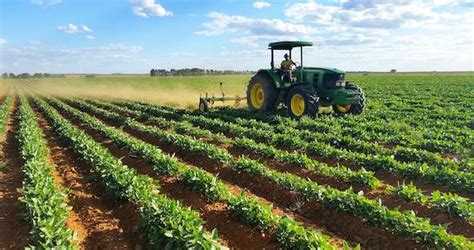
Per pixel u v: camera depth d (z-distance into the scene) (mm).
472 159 11047
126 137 14828
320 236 6414
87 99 42000
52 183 8898
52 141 16375
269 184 9781
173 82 68438
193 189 9250
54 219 6914
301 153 12812
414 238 6695
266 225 7211
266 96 19953
